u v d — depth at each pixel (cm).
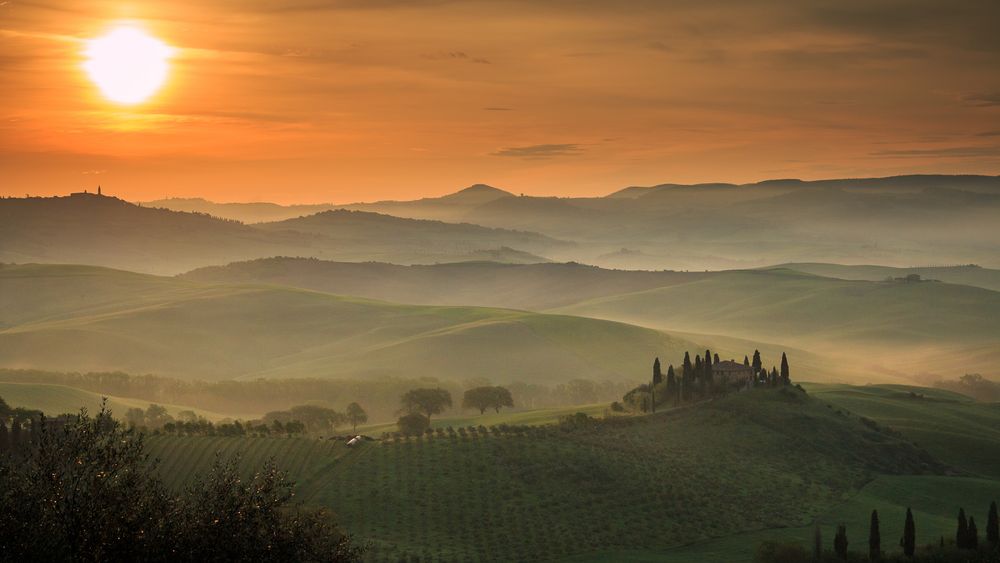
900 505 18575
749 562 15100
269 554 5481
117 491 5166
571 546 16175
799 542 15912
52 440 5297
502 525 17075
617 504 17850
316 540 6325
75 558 4906
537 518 17325
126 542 5028
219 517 5400
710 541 16462
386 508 17650
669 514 17512
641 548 16162
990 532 14712
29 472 5144
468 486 18500
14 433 15925
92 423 5478
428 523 17150
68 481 5131
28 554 4812
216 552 5266
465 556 15675
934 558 14088
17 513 4934
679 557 15550
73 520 4966
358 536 16462
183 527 5269
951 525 16850
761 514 17662
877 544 14288
